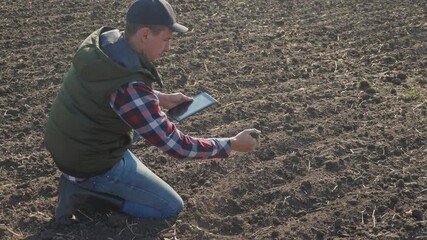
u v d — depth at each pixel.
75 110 3.54
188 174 4.52
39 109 5.41
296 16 7.24
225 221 4.07
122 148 3.76
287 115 5.23
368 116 5.24
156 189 3.92
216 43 6.56
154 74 3.52
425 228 4.02
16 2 7.55
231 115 5.29
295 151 4.81
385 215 4.14
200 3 7.59
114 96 3.36
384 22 7.07
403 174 4.50
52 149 3.72
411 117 5.22
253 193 4.35
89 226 3.98
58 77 5.89
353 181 4.45
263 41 6.62
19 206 4.21
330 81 5.84
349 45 6.55
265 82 5.84
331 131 5.04
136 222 3.99
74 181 3.85
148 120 3.38
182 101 4.18
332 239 3.96
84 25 6.98
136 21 3.33
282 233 3.98
